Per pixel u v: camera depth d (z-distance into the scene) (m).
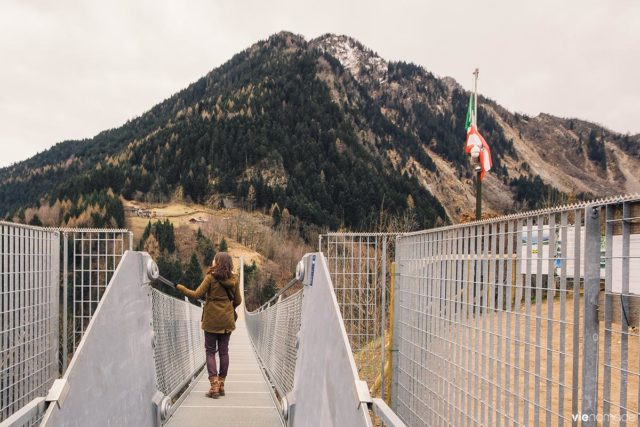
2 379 3.48
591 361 1.84
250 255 90.69
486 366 2.56
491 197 193.50
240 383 6.04
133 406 2.96
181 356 5.85
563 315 1.97
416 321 3.59
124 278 2.92
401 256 4.01
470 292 2.70
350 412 1.86
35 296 4.15
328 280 2.55
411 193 140.50
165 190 133.50
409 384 3.73
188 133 154.62
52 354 4.49
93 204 106.06
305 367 3.01
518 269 2.29
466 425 2.71
